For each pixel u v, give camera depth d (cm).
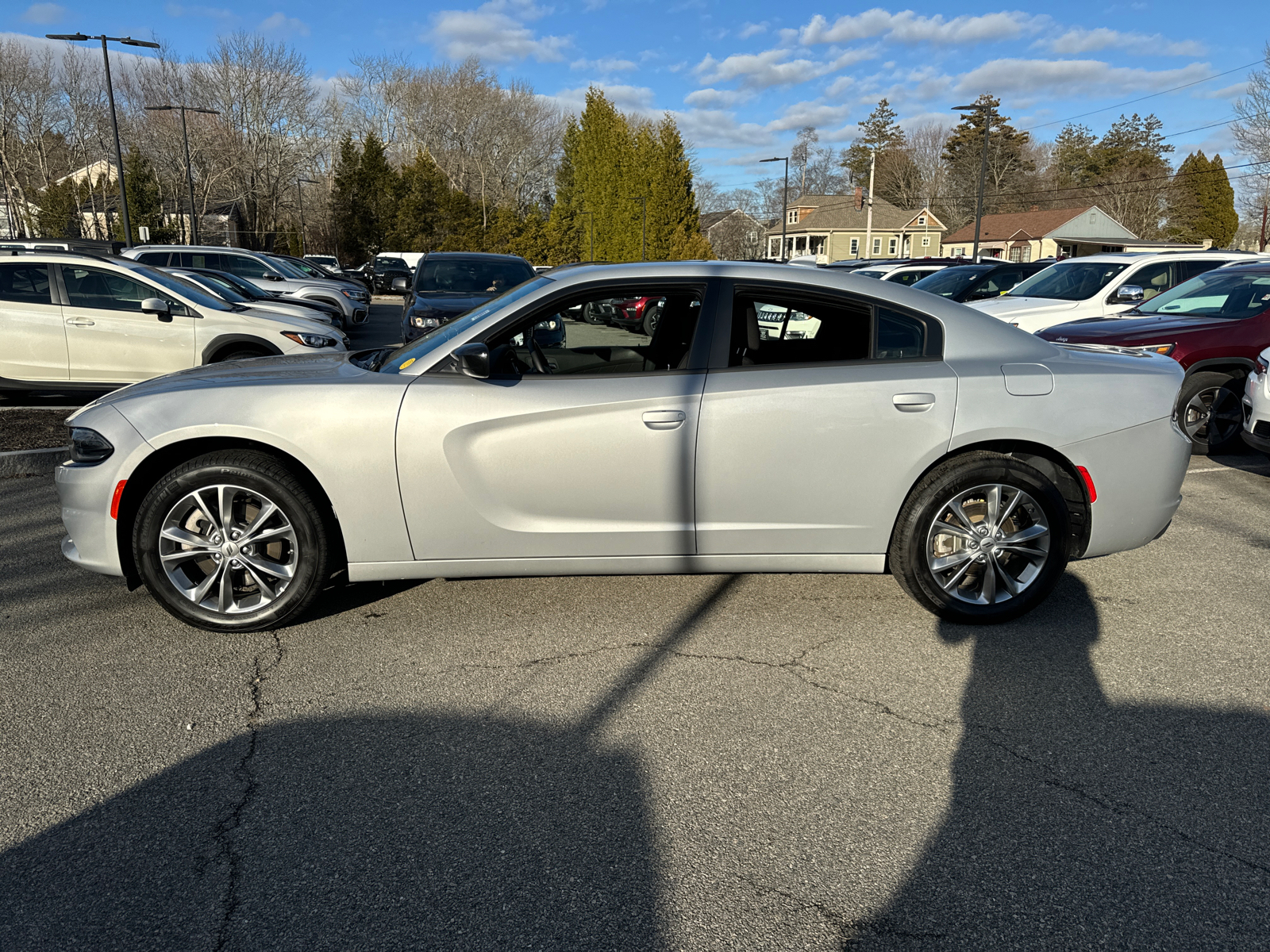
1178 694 320
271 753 277
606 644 360
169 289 824
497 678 329
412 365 359
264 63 5925
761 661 346
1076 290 977
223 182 6100
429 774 266
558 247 5453
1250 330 700
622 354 358
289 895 214
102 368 804
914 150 8988
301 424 342
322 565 358
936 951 197
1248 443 625
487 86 7644
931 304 371
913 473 360
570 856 229
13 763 269
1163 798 257
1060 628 379
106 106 5672
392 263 3812
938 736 290
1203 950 198
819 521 363
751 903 212
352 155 5819
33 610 387
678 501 356
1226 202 6762
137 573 365
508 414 345
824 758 277
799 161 8100
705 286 359
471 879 220
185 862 225
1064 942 200
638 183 5631
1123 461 369
